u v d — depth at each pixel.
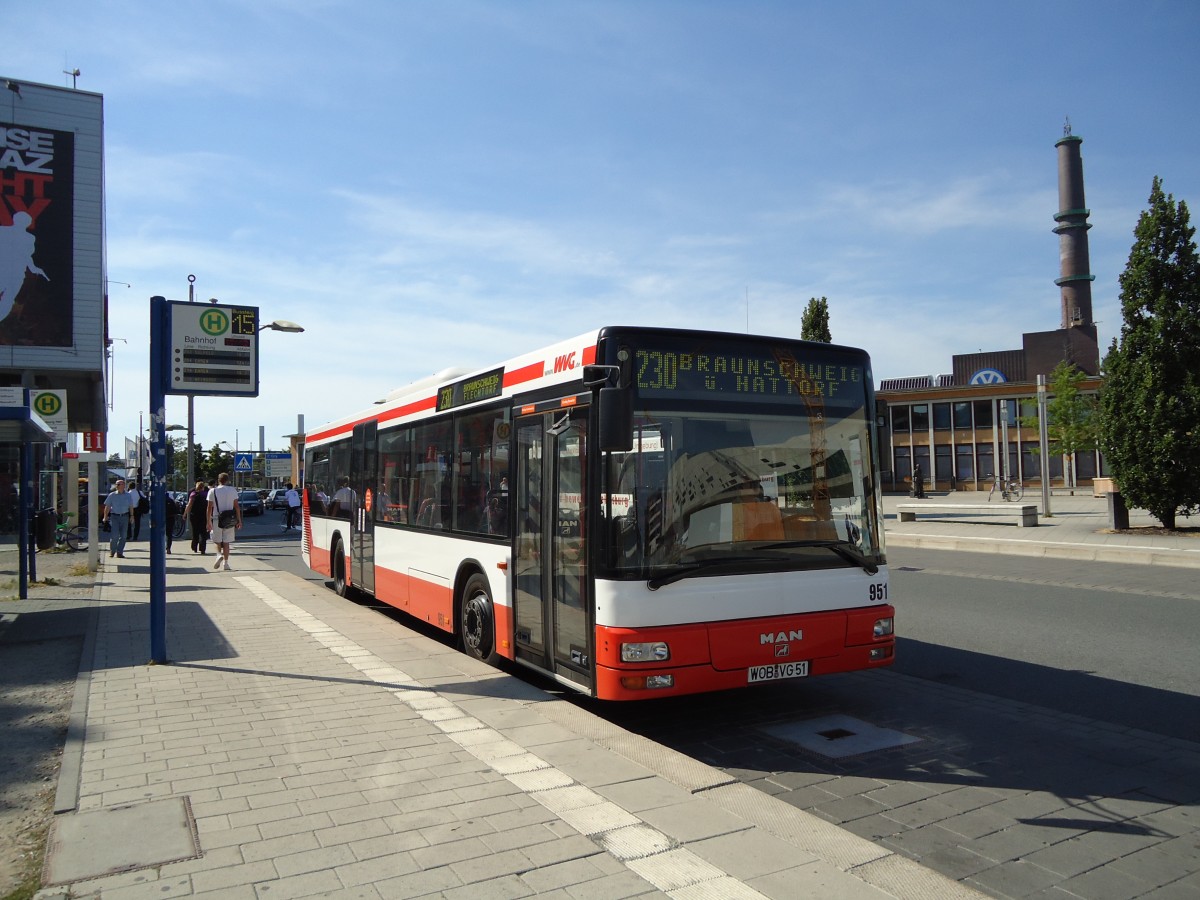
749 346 6.69
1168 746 6.15
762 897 3.71
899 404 64.44
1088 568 16.42
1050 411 47.41
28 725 6.63
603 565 6.07
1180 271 20.58
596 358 6.34
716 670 6.10
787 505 6.62
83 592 14.38
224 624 10.69
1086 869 4.24
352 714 6.48
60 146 23.98
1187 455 20.61
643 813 4.59
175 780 5.10
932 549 21.72
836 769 5.77
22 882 3.95
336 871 3.92
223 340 8.73
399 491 11.25
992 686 7.90
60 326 23.94
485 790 4.91
